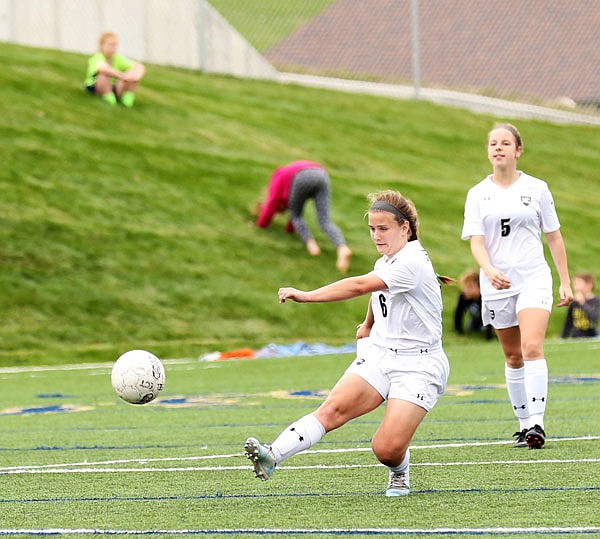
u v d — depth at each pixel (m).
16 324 62.47
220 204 82.94
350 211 87.69
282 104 116.75
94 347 61.81
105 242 73.00
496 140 27.97
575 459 24.66
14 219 72.19
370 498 20.70
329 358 58.03
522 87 143.88
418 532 17.55
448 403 37.50
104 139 87.56
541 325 27.16
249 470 24.39
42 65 99.69
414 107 130.00
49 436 31.53
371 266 78.94
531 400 26.83
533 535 17.16
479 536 17.17
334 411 20.33
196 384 47.06
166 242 75.06
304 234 78.56
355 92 132.75
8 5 115.56
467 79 144.00
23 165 78.94
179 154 89.50
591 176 121.69
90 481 23.48
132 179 82.50
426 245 83.69
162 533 18.02
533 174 117.38
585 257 87.88
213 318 67.88
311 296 19.97
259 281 73.31
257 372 51.59
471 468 23.95
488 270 27.30
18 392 45.00
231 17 146.00
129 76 94.94
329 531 17.81
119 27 122.31
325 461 25.64
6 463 26.48
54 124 87.06
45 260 69.31
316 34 144.88
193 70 126.56
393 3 148.88
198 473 24.17
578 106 143.62
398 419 20.27
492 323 28.34
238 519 19.03
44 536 17.98
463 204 96.00
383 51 144.00
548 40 148.75
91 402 40.91
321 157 100.88
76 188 78.56
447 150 116.44
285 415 35.50
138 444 29.44
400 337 20.62
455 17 149.50
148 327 65.50
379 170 101.94
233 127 101.69
